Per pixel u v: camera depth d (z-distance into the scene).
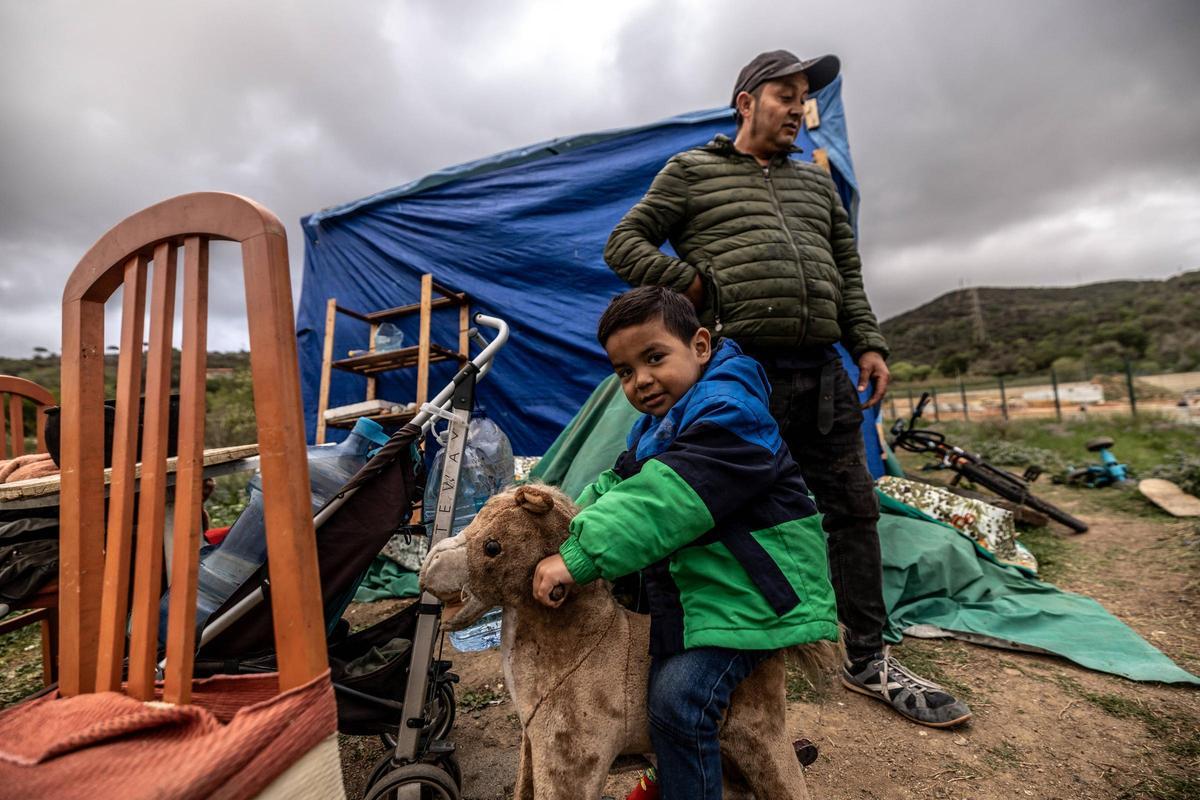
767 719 1.17
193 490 0.93
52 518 1.77
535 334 4.42
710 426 1.17
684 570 1.18
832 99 4.44
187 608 0.90
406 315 4.86
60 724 0.85
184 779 0.68
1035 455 8.33
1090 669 2.45
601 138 4.51
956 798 1.73
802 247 2.10
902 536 3.28
